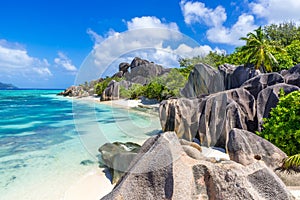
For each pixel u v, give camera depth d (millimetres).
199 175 2564
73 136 7254
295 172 3584
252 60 16172
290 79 7484
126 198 2416
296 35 24000
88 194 3637
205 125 4793
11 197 3799
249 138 4312
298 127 4586
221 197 2383
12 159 5445
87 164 4805
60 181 4250
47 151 5910
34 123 10141
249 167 2791
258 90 7438
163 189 2371
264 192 2512
